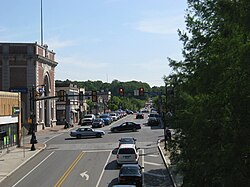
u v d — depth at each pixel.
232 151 11.74
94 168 36.00
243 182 11.59
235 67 11.54
